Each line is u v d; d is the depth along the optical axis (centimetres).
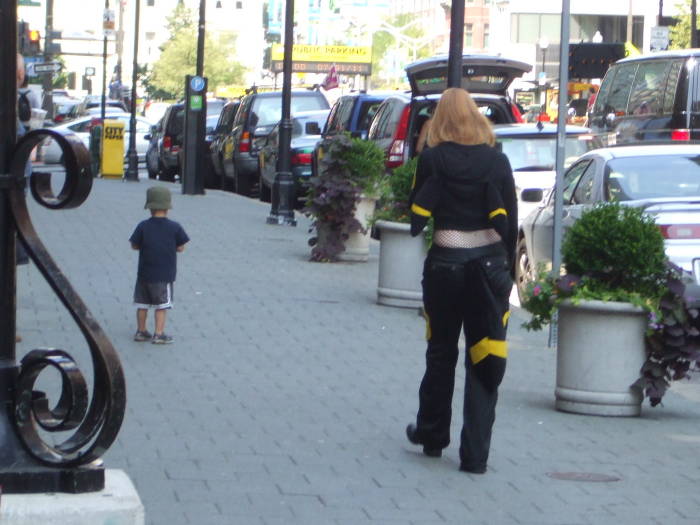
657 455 912
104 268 1788
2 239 575
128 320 1409
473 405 845
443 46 12000
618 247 1009
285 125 2550
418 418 886
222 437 920
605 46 4650
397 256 1550
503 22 9681
